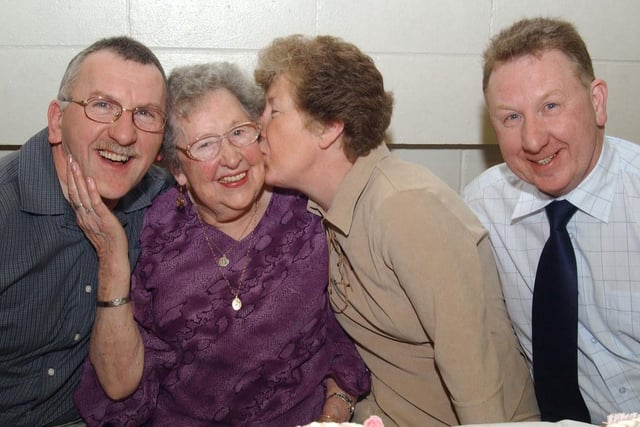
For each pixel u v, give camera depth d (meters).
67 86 1.46
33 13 2.04
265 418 1.58
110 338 1.53
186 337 1.55
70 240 1.54
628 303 1.46
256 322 1.55
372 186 1.43
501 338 1.62
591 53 2.36
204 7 2.12
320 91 1.41
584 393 1.58
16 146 2.18
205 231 1.59
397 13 2.21
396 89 2.26
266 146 1.52
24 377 1.59
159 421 1.60
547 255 1.52
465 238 1.36
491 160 2.44
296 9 2.16
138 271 1.59
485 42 2.28
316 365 1.64
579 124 1.39
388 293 1.45
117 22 2.09
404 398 1.62
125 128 1.42
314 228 1.62
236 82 1.49
